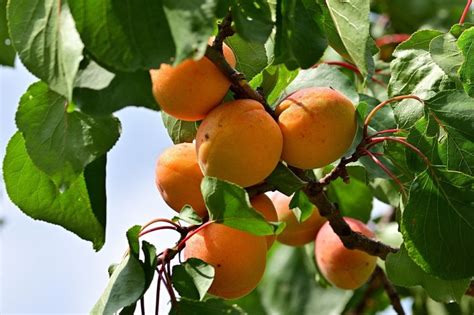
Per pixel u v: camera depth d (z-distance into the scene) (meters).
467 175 0.82
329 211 0.86
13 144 0.82
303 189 0.85
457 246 0.82
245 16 0.75
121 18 0.72
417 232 0.82
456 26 0.85
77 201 0.84
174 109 0.79
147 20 0.72
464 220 0.82
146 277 0.79
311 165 0.81
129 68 0.72
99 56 0.72
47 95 0.78
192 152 0.84
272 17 0.78
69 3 0.72
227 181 0.77
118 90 0.73
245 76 0.83
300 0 0.77
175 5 0.71
